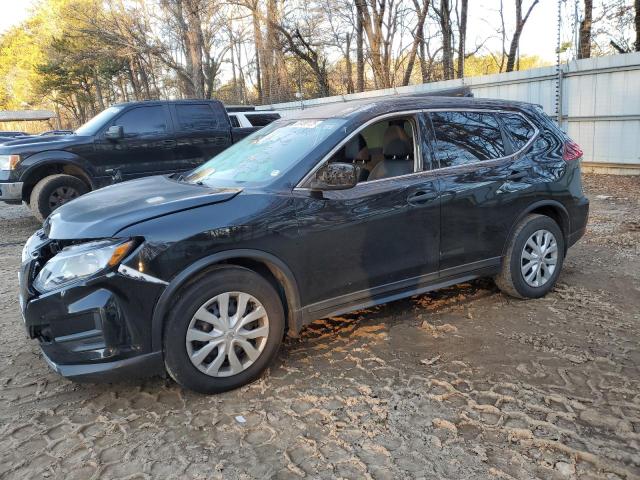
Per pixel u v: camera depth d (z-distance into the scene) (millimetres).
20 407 3123
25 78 57562
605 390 3080
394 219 3689
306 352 3711
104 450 2693
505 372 3328
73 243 3027
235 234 3109
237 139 9859
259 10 26734
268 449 2654
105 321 2850
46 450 2709
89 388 3328
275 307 3297
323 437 2734
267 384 3285
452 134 4098
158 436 2793
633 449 2549
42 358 3760
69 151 8352
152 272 2908
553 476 2391
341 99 18375
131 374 2959
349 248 3535
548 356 3523
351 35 29547
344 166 3256
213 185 3664
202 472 2500
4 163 8141
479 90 13414
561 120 11688
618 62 10445
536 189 4406
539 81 11992
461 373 3338
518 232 4379
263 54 29469
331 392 3164
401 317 4277
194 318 3021
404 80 23641
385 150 3990
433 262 3953
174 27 29344
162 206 3109
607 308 4320
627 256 5719
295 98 30766
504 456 2539
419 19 22781
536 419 2816
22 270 3217
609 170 11125
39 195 8211
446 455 2561
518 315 4242
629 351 3561
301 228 3328
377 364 3496
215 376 3129
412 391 3141
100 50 30250
